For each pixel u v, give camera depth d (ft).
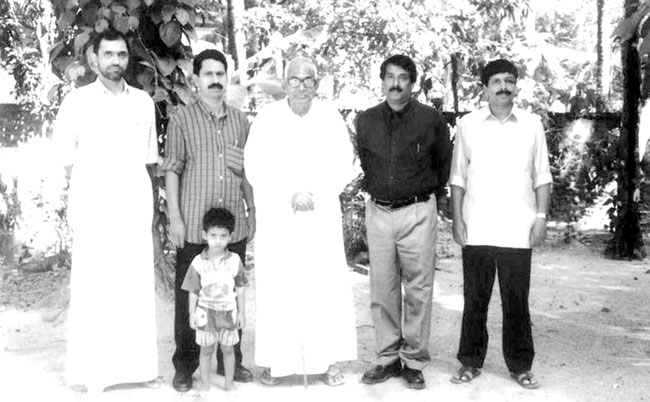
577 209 36.81
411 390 16.29
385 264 16.33
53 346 19.22
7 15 46.26
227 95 24.68
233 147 16.16
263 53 44.34
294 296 16.16
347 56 39.55
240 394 16.03
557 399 15.81
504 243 16.06
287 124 16.14
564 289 25.52
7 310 22.34
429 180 16.08
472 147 16.28
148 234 16.24
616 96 61.87
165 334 20.27
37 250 28.02
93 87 15.88
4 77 65.67
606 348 19.29
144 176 16.22
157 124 22.06
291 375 17.15
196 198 15.96
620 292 25.16
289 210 16.14
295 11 46.03
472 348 16.78
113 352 15.89
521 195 16.11
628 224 30.32
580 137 37.93
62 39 22.56
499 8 41.81
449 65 42.83
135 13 20.88
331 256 16.43
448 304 23.58
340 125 16.56
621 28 17.75
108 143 15.76
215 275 15.57
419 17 38.11
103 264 15.72
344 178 16.49
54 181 28.48
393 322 16.67
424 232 16.01
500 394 16.07
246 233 16.60
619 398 15.87
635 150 30.04
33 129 50.83
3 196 28.32
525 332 16.44
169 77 22.03
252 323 21.07
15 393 16.03
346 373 17.43
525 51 40.96
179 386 16.17
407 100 15.90
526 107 37.88
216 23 25.38
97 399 15.70
